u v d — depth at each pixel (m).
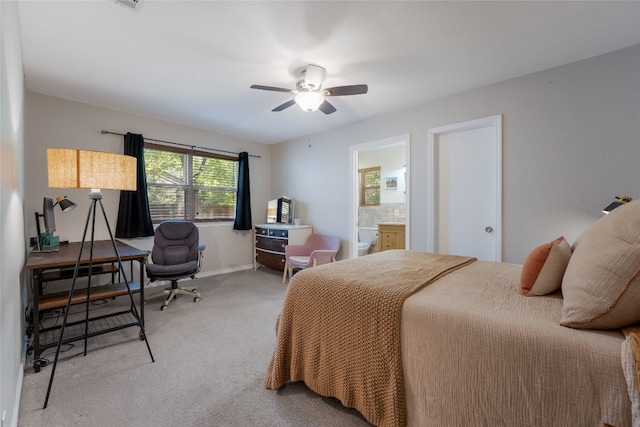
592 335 0.90
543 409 0.92
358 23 1.86
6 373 1.20
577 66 2.34
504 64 2.39
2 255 1.12
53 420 1.40
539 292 1.32
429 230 3.24
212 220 4.59
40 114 3.03
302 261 3.79
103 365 1.90
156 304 3.14
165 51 2.20
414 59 2.31
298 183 4.85
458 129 3.02
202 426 1.37
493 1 1.66
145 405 1.51
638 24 1.86
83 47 2.15
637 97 2.11
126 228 3.49
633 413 0.74
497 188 2.74
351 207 4.06
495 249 2.79
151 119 3.84
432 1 1.66
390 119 3.58
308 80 2.38
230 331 2.45
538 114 2.52
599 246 0.98
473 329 1.07
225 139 4.67
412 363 1.21
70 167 1.72
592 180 2.28
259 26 1.90
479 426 1.04
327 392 1.49
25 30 1.93
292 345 1.64
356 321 1.39
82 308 2.96
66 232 3.22
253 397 1.59
